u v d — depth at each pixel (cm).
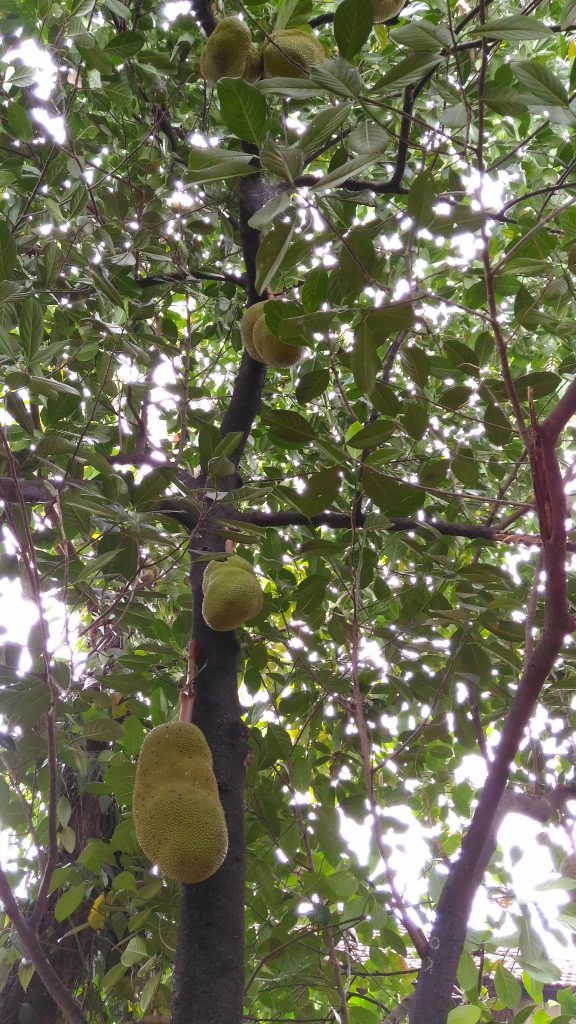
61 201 295
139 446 291
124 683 209
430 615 249
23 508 171
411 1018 173
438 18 309
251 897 268
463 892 186
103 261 276
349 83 144
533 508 199
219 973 176
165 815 177
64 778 306
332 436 318
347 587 246
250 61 262
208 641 220
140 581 280
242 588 214
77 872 249
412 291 163
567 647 258
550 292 207
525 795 258
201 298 407
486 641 255
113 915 258
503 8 309
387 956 292
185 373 286
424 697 273
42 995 277
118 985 269
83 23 309
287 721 297
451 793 320
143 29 325
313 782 304
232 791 199
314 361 279
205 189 324
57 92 276
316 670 276
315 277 170
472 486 245
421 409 210
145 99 322
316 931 220
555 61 349
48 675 172
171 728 197
